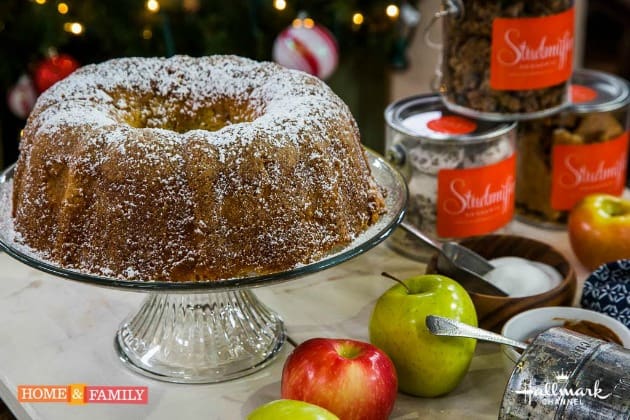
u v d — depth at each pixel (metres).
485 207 1.16
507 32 1.12
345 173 0.93
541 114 1.18
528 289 1.04
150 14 1.76
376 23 1.93
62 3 1.74
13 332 1.05
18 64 1.81
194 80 1.01
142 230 0.85
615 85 1.31
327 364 0.83
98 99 0.96
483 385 0.95
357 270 1.19
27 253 0.90
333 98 0.98
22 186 0.94
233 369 0.98
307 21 1.83
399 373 0.92
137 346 1.01
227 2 1.81
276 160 0.86
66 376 0.97
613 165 1.26
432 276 0.96
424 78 2.23
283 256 0.86
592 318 0.95
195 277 0.85
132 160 0.85
